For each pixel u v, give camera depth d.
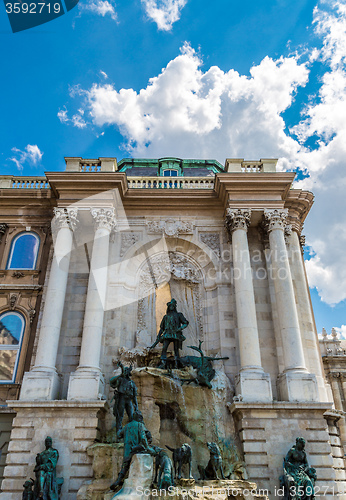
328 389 20.53
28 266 22.91
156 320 22.25
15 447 16.06
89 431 16.33
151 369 17.69
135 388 16.23
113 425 17.61
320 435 16.39
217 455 14.54
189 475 13.66
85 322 19.17
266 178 22.19
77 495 14.11
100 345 18.97
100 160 23.66
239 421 17.05
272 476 15.63
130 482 11.95
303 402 16.80
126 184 23.08
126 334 21.12
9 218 23.89
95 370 18.02
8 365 20.42
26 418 16.59
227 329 20.84
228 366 19.89
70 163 23.58
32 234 23.78
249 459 15.97
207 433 16.94
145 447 12.95
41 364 18.00
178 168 29.61
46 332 18.69
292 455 15.24
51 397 17.27
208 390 17.86
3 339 21.00
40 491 14.22
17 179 24.91
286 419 16.67
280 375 18.77
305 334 21.00
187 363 19.12
